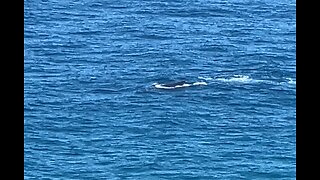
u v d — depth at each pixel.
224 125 48.00
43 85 55.28
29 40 68.62
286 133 47.16
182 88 53.75
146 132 46.81
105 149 44.50
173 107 50.62
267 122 48.72
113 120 48.59
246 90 53.81
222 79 56.00
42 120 48.41
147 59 62.44
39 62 61.44
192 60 62.06
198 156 43.69
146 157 43.50
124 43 68.25
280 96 53.03
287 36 72.69
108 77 57.09
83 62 61.78
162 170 42.22
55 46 66.75
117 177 41.53
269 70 58.72
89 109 50.38
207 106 50.91
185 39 70.06
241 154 44.12
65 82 56.16
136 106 50.78
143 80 56.03
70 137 46.03
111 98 52.41
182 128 47.47
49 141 45.38
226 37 71.25
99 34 71.81
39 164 42.53
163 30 73.81
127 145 45.03
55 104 51.31
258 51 65.50
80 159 43.28
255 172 42.12
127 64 61.00
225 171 42.19
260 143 45.56
